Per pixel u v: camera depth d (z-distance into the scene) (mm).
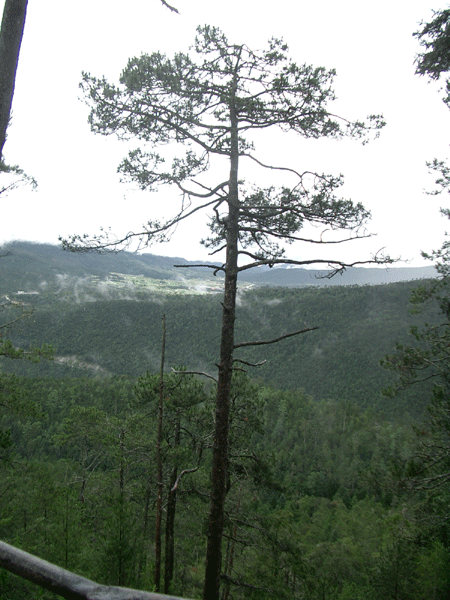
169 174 6102
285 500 53719
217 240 7059
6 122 2016
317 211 5625
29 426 58219
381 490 9359
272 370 189250
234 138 5910
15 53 2047
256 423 11250
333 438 80562
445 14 6547
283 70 5812
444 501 9656
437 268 9477
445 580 10680
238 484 11867
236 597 12250
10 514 12266
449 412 8875
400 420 93125
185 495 11375
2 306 9922
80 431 19047
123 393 73125
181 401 10766
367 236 5199
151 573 10664
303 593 12969
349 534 33594
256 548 11164
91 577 9211
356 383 159625
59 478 24891
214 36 5781
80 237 5555
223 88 5914
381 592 11672
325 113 5863
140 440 13406
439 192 9312
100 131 6066
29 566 917
